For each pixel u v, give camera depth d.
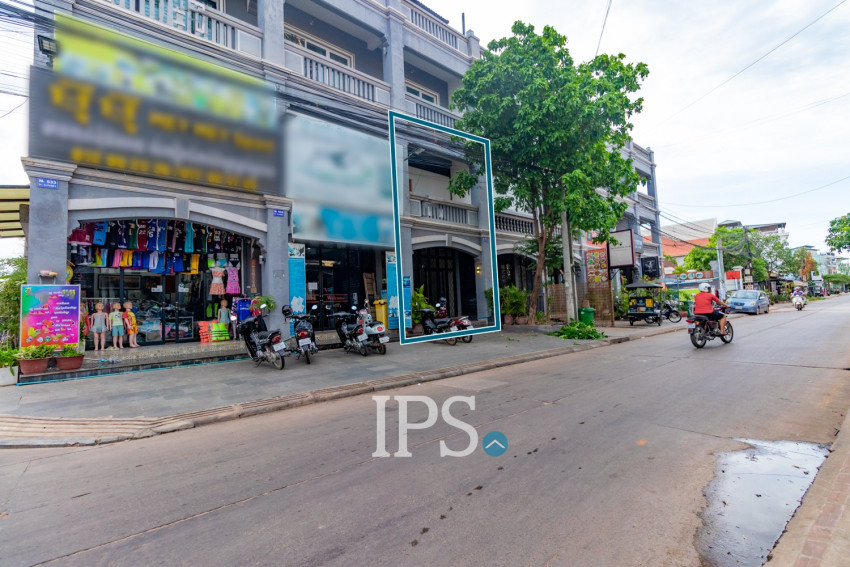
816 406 5.54
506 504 3.25
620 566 2.50
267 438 5.05
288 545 2.78
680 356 9.93
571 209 12.82
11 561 2.69
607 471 3.79
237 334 11.71
